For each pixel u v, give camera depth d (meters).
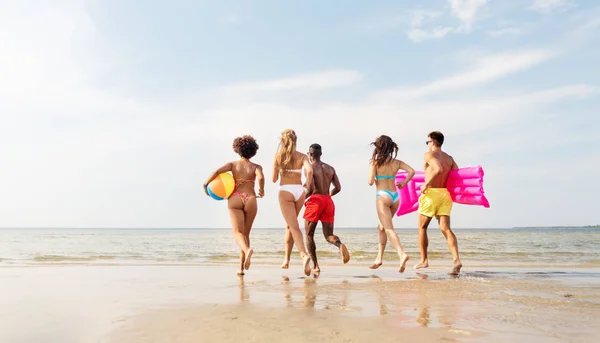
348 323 3.04
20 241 25.78
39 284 5.48
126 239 30.56
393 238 6.45
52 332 2.88
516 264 9.07
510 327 2.93
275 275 6.56
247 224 6.21
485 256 11.90
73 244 21.12
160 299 4.20
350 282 5.47
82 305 3.88
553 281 5.50
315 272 6.39
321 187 6.36
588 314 3.38
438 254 12.61
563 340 2.62
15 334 2.84
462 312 3.44
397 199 6.78
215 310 3.57
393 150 6.79
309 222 6.36
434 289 4.73
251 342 2.57
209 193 6.06
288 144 6.12
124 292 4.71
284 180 6.13
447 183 7.01
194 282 5.62
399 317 3.24
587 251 14.89
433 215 6.88
